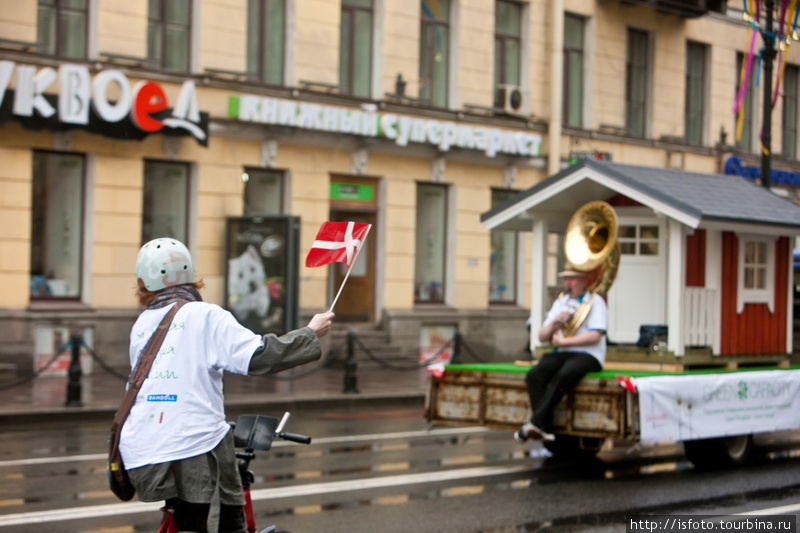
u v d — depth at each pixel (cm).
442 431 1320
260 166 2031
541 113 2488
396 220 2236
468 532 743
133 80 1850
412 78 2261
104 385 1673
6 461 1047
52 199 1808
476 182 2380
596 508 827
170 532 441
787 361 1195
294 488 901
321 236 475
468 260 2367
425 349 2281
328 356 2100
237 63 1991
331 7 2133
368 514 798
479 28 2378
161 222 1927
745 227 1091
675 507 830
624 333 1150
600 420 937
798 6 1627
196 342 433
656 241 1143
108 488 902
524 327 2445
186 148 1923
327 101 2109
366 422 1430
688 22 2811
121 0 1841
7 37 1714
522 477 973
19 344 1725
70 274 1828
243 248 1912
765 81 1606
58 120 1727
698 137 2881
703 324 1083
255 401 1532
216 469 432
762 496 880
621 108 2664
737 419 1023
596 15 2598
